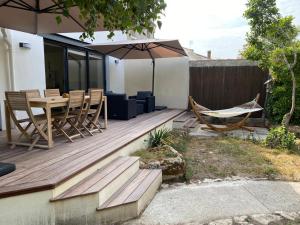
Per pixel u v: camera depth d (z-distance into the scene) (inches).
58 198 106.0
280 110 321.1
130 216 121.7
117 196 126.1
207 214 126.5
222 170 185.9
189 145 249.3
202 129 327.3
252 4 243.9
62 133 190.4
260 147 243.3
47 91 211.6
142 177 152.0
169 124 298.2
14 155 144.6
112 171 139.1
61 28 195.9
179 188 159.5
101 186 118.6
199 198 144.4
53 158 139.5
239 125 316.8
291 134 243.9
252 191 153.6
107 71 384.2
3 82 210.7
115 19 94.7
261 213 127.6
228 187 159.6
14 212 99.3
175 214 126.5
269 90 342.0
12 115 159.3
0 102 208.7
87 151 154.2
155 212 128.6
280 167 191.9
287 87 310.0
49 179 109.6
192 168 188.1
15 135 194.4
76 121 189.0
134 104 300.0
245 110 301.4
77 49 316.8
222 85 383.6
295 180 171.3
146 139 218.7
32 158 139.3
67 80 296.2
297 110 313.7
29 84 235.5
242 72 372.8
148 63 415.5
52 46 275.6
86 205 112.0
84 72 334.3
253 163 199.8
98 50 322.3
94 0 83.2
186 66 394.3
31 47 236.1
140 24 92.7
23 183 104.9
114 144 171.6
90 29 99.2
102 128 229.8
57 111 207.2
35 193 102.3
